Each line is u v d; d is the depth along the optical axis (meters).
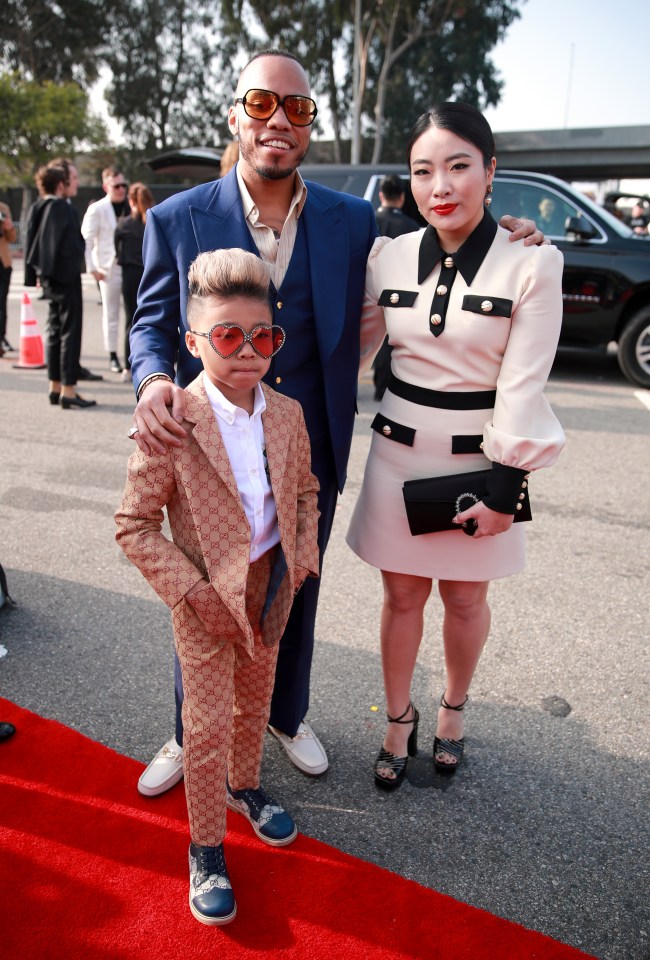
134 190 6.44
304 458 1.88
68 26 37.19
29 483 4.50
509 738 2.46
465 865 1.97
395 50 33.62
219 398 1.70
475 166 1.79
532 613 3.20
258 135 1.81
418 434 2.00
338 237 2.01
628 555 3.75
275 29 31.88
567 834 2.08
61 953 1.68
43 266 5.71
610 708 2.61
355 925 1.78
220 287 1.59
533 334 1.83
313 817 2.12
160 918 1.78
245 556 1.68
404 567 2.08
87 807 2.10
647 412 6.35
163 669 2.75
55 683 2.65
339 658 2.86
